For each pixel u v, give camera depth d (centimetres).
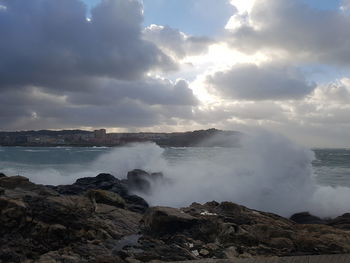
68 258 600
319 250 675
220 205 1050
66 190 1372
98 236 715
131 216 887
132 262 581
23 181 891
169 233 776
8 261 581
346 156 4841
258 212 1035
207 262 508
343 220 1107
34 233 664
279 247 695
